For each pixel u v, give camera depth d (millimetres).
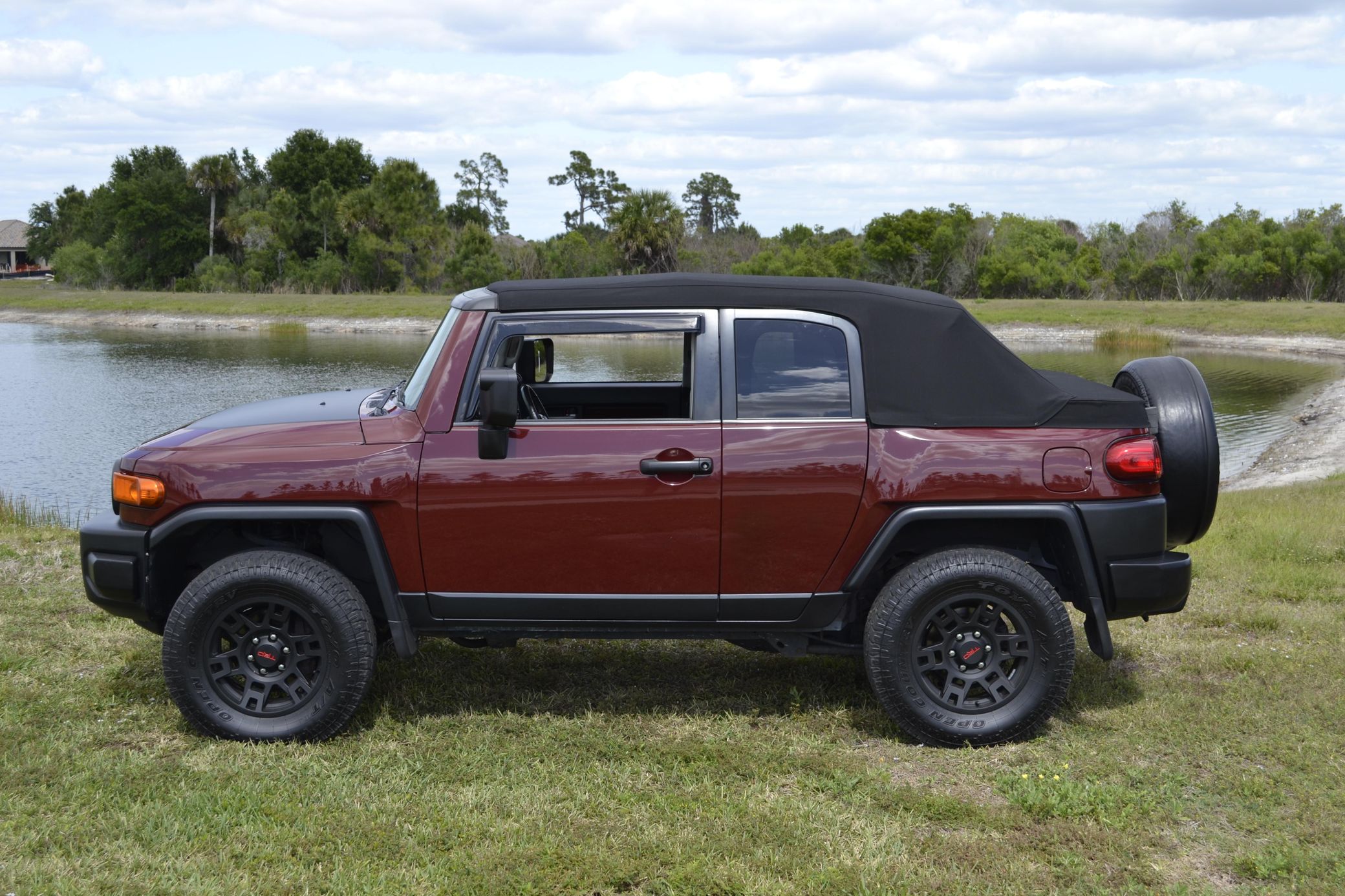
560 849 3430
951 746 4270
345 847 3441
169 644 4180
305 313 63906
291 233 83625
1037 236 65125
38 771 3973
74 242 101438
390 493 4164
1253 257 58281
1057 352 40844
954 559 4172
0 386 31266
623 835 3529
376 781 3939
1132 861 3418
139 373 35219
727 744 4262
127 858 3369
